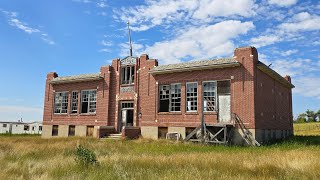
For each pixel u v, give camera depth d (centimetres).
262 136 2527
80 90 3547
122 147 2005
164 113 2834
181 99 2745
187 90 2745
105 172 980
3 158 1370
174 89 2827
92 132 3369
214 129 2512
